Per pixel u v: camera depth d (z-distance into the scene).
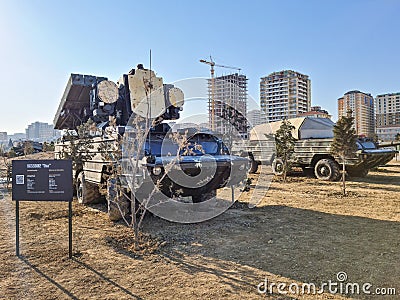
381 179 13.47
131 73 7.79
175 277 3.84
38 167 4.59
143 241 5.20
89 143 7.48
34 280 3.76
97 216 6.91
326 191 10.32
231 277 3.84
